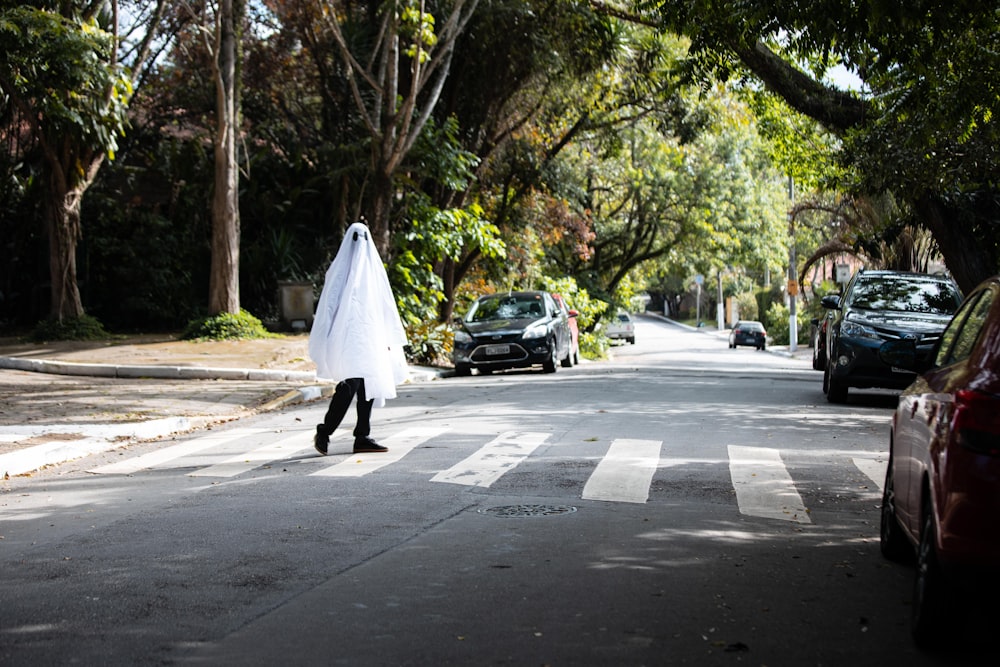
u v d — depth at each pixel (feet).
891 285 53.83
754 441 37.19
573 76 91.76
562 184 107.76
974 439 14.49
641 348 196.13
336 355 34.09
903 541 20.67
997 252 59.88
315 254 102.94
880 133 50.67
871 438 38.81
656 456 33.60
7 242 98.89
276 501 26.86
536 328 73.41
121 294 98.43
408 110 75.31
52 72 70.18
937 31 30.07
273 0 99.14
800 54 35.99
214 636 16.17
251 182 102.99
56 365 63.62
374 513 25.22
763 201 164.14
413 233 79.92
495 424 41.19
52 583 19.33
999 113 42.16
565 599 18.07
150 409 46.96
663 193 158.40
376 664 14.92
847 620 17.19
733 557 21.16
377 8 92.43
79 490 29.35
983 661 15.38
